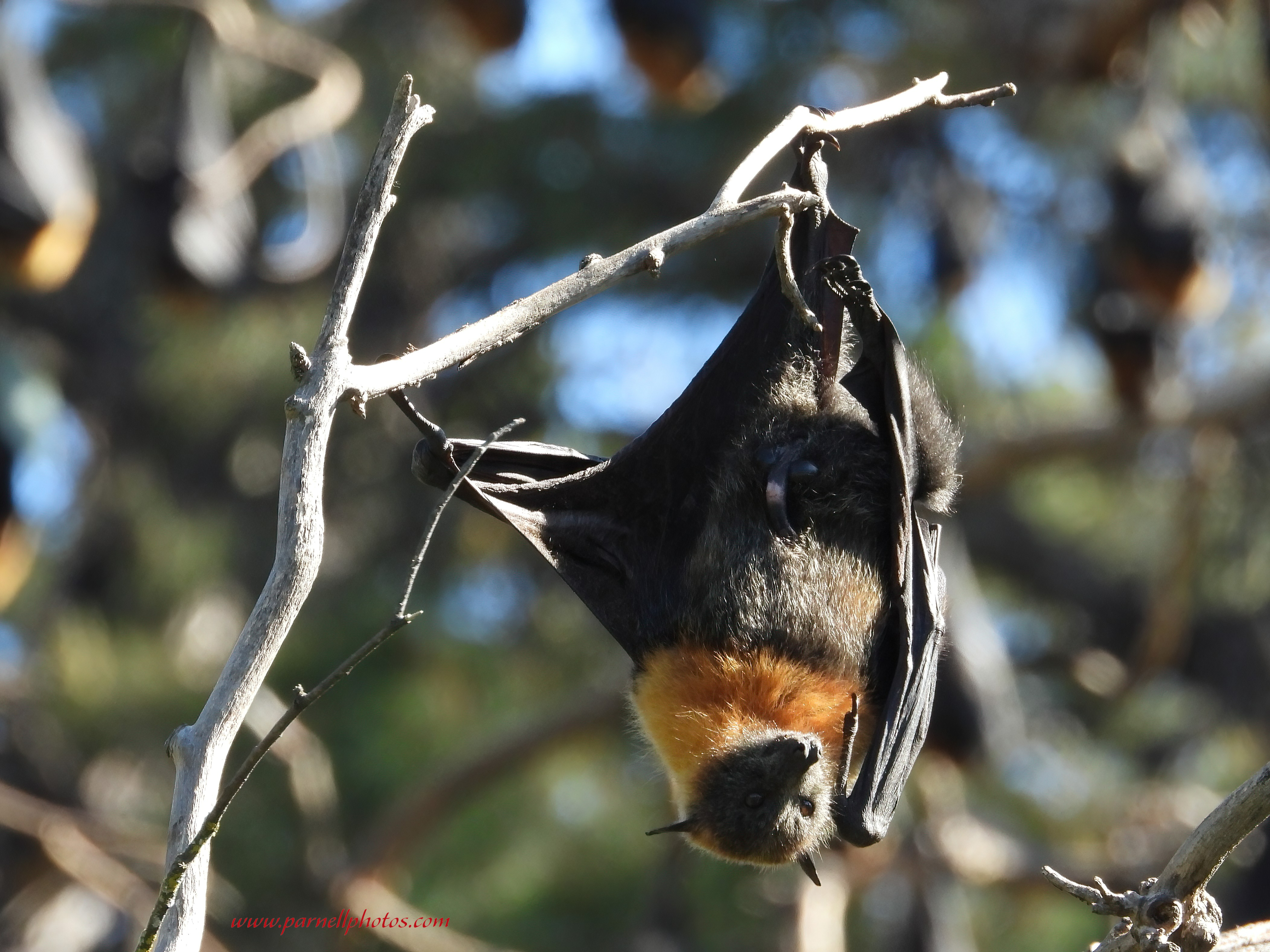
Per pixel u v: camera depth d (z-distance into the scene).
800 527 6.57
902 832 13.55
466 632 16.34
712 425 6.62
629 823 15.64
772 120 16.05
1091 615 17.38
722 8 16.28
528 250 17.89
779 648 6.51
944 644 6.63
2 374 12.84
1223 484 15.59
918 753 6.38
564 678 16.27
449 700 15.73
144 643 15.98
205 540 17.14
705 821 6.39
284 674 15.76
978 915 16.11
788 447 6.54
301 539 4.45
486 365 17.53
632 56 13.80
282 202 17.81
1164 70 14.61
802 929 12.04
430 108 4.85
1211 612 16.73
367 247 4.71
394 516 17.69
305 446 4.51
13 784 15.05
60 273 12.54
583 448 16.62
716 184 16.52
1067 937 15.87
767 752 6.23
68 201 12.39
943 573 6.76
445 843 15.41
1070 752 16.50
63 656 15.51
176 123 14.12
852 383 6.66
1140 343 13.60
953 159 15.93
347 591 16.86
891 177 16.34
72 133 13.20
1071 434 13.74
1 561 12.59
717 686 6.52
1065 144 16.16
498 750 12.90
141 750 15.34
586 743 15.56
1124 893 5.12
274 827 14.59
